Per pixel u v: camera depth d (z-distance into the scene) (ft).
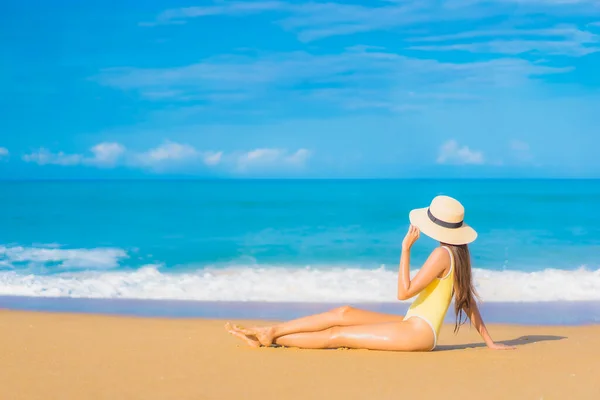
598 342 23.75
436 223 20.80
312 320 21.27
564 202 105.09
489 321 31.42
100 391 15.90
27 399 15.17
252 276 47.19
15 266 52.47
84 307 35.58
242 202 114.52
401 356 20.06
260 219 89.76
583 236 69.51
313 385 16.62
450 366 18.79
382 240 68.80
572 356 20.45
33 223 85.10
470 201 109.50
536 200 109.60
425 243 65.87
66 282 44.32
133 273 48.55
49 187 149.59
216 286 42.98
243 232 77.10
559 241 66.23
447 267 20.71
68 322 29.48
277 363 19.04
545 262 53.93
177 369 18.29
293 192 142.10
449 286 20.93
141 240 70.90
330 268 51.37
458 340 25.44
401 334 20.59
